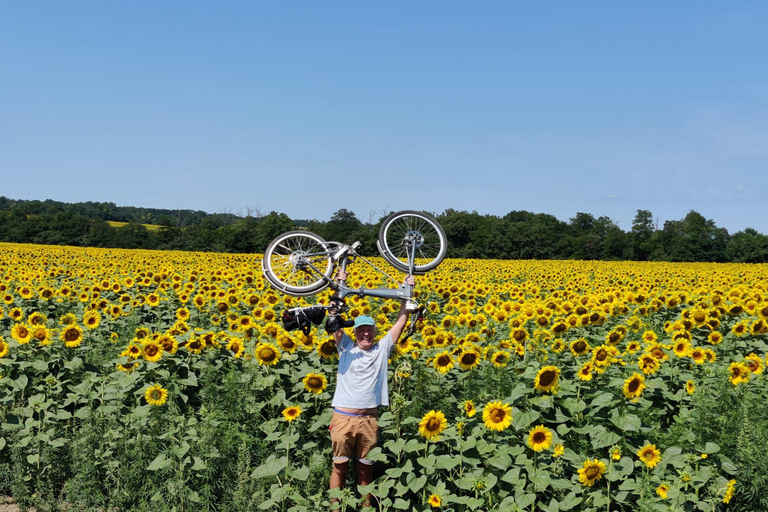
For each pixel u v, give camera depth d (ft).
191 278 65.46
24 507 20.39
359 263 94.32
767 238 294.25
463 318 36.52
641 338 36.01
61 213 291.58
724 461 20.34
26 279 61.87
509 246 289.74
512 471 18.49
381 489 18.33
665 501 17.62
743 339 36.88
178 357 28.35
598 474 17.90
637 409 22.85
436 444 21.24
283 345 26.58
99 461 20.94
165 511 18.75
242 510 19.33
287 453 20.13
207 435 20.92
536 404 21.83
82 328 35.09
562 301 44.70
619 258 303.89
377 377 20.01
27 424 22.54
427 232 22.67
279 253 22.27
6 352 26.86
